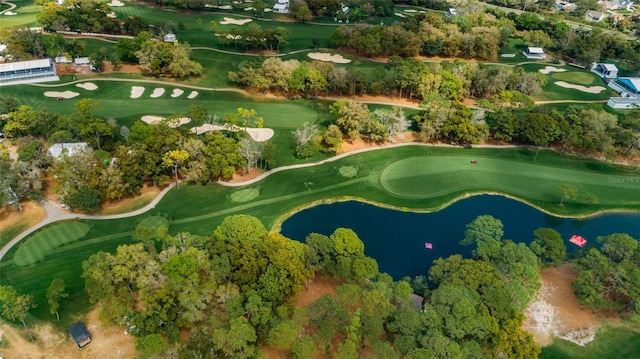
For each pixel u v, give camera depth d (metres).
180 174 105.94
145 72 154.62
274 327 63.59
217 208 97.56
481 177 115.00
